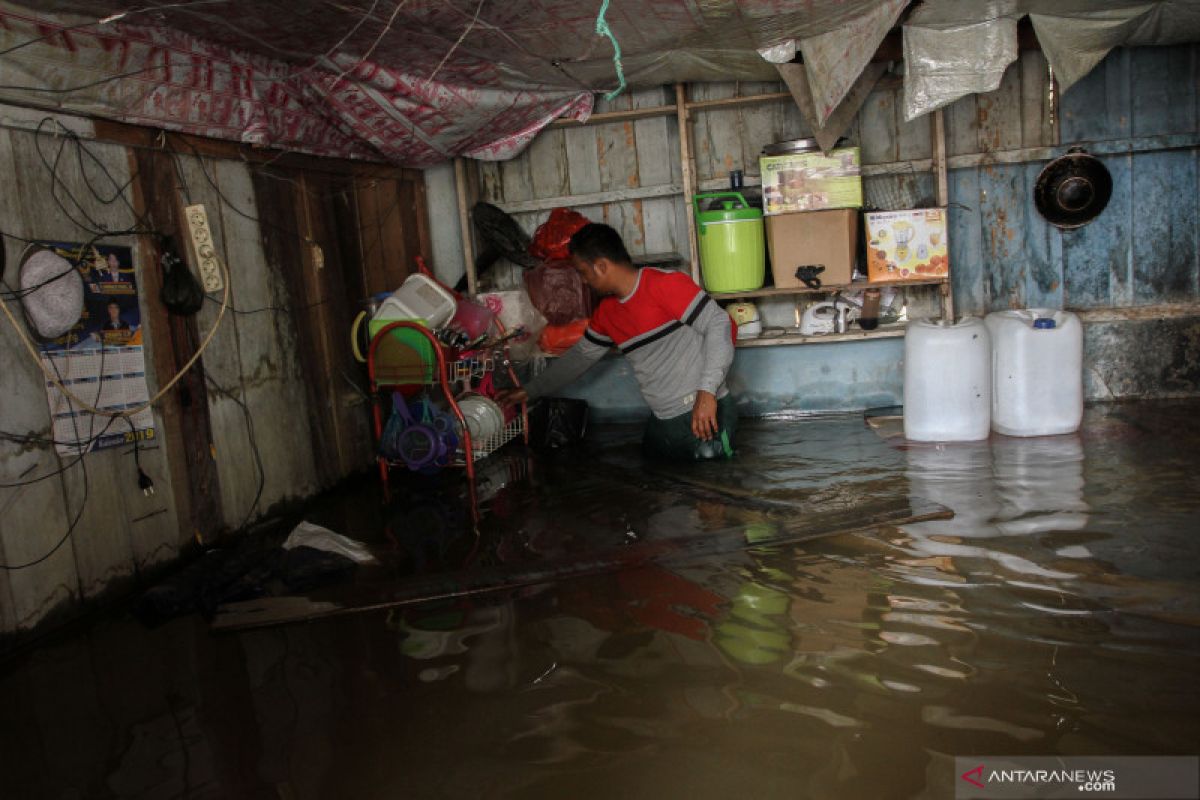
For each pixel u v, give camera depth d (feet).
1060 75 16.34
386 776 6.48
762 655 7.91
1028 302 19.77
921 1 14.12
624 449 17.52
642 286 15.24
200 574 11.14
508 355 18.70
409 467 15.78
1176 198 18.97
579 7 12.59
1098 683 7.02
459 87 16.56
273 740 7.16
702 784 6.06
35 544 9.76
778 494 13.15
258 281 14.44
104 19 9.92
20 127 9.95
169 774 6.79
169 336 12.26
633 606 9.28
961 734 6.45
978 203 19.69
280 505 14.52
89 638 9.72
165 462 11.98
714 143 20.48
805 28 14.65
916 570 9.68
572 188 21.12
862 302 19.52
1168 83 18.69
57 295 10.25
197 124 12.85
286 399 14.96
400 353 15.60
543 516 13.03
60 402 10.25
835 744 6.43
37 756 7.21
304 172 16.08
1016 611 8.43
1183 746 6.11
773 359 19.97
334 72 14.65
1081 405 16.15
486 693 7.61
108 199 11.32
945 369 15.85
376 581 10.75
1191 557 9.43
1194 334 18.88
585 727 6.91
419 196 20.49
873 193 20.08
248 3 10.80
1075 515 11.12
